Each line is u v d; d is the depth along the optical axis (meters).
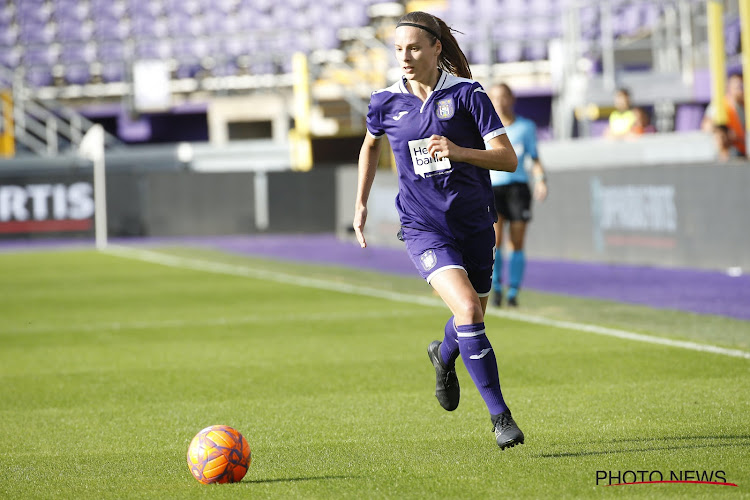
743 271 40.34
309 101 75.44
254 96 78.44
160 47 85.62
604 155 56.22
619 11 70.38
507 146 14.32
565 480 12.71
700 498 11.79
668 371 20.78
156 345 26.81
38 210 71.00
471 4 80.06
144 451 15.21
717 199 41.25
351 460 14.19
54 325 31.28
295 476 13.33
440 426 16.45
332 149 83.81
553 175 51.16
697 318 28.80
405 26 14.42
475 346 14.15
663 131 64.06
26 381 21.88
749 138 49.91
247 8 85.38
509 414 14.08
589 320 29.00
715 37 54.50
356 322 30.39
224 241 71.31
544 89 75.00
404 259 54.25
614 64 69.31
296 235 74.50
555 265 47.31
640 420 16.27
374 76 78.81
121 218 73.88
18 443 16.03
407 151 14.96
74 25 87.44
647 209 45.00
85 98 83.94
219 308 34.69
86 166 75.75
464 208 15.01
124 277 46.91
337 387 20.31
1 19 88.06
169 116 84.00
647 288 36.47
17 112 80.31
